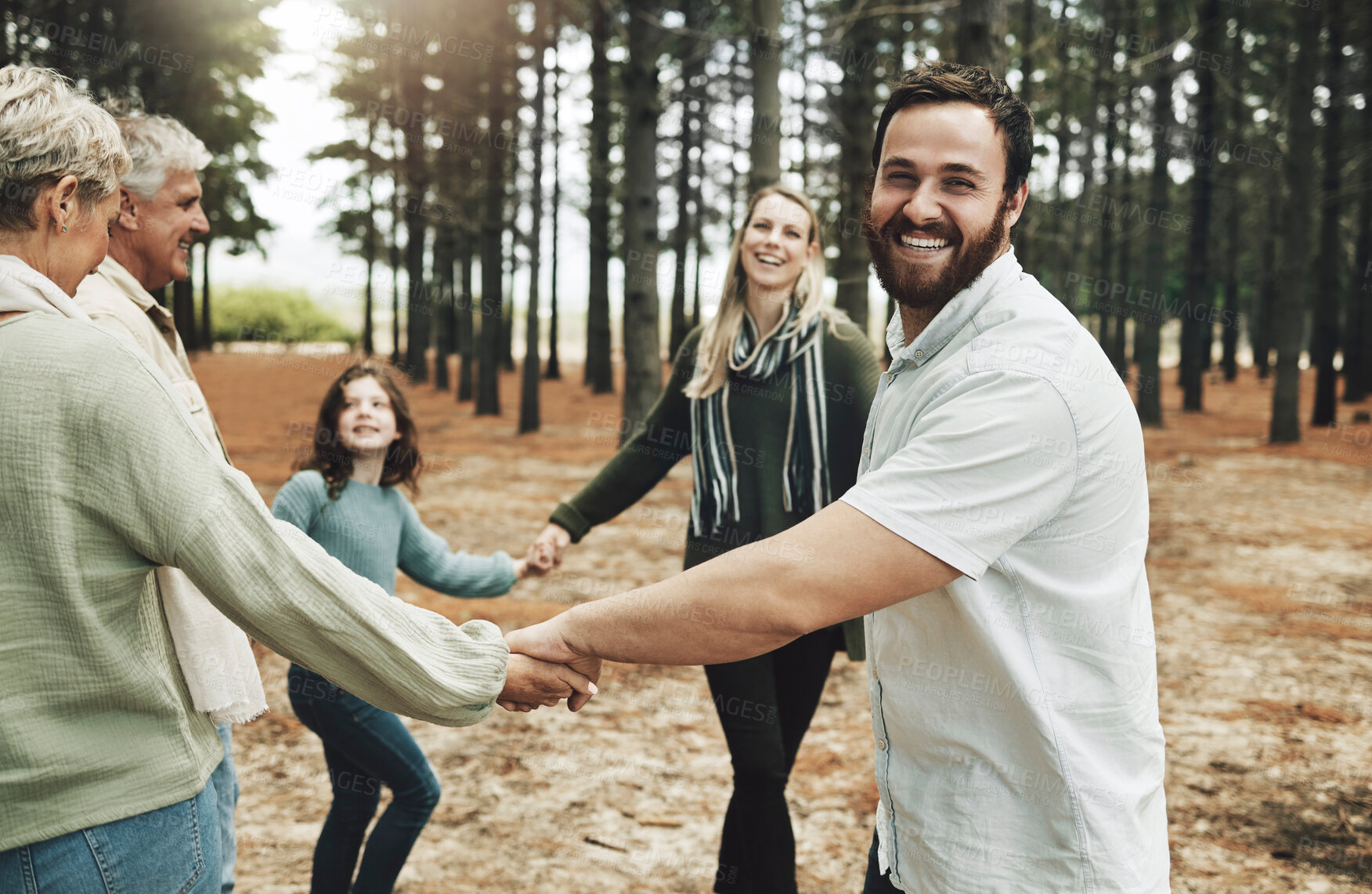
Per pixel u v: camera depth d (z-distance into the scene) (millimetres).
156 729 1283
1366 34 16672
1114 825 1271
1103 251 19656
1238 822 3254
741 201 21578
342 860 2346
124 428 1173
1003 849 1309
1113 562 1295
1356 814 3301
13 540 1156
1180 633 5406
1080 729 1269
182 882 1308
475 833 3141
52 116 1252
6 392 1150
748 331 2666
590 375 26219
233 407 18125
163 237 2123
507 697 1502
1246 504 9719
